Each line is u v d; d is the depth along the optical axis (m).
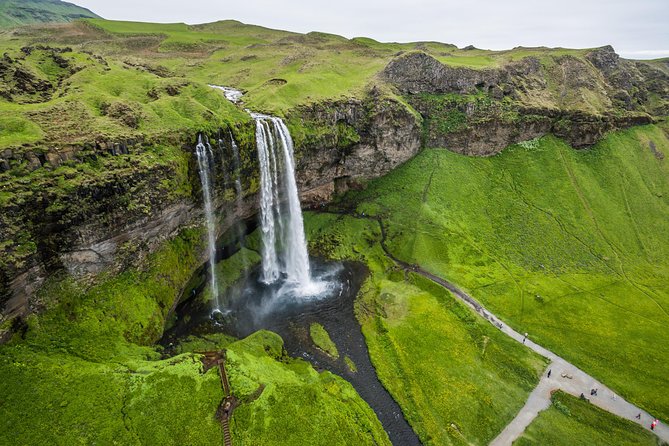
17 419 35.78
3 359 39.03
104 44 127.81
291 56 119.75
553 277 78.38
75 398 38.53
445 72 107.94
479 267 78.38
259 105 80.62
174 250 58.78
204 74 112.00
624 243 90.69
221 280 67.50
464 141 105.25
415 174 100.56
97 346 44.66
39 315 43.28
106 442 35.78
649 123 122.38
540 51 143.62
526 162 105.12
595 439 45.72
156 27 160.12
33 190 41.69
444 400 49.47
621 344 61.56
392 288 71.06
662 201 103.19
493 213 93.69
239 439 38.44
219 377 44.22
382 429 45.28
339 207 94.00
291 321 61.22
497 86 109.06
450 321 63.56
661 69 147.12
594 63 132.38
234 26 187.38
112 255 50.12
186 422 38.91
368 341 58.34
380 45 163.38
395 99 97.31
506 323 64.56
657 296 75.62
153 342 51.00
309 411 42.56
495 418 47.62
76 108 54.12
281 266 75.44
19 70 60.47
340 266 77.62
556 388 52.59
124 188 49.31
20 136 44.59
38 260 42.62
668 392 53.06
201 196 61.47
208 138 60.88
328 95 89.75
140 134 53.91
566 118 109.88
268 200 74.31
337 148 88.88
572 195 98.81
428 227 87.38
